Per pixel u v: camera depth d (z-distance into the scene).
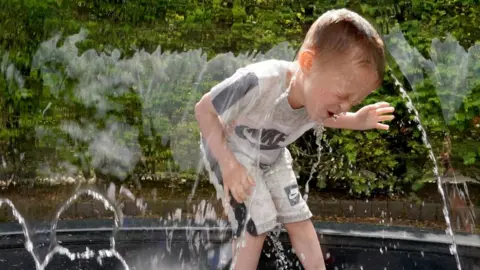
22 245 2.21
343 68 1.61
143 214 3.16
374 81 1.65
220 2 3.58
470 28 3.32
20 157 3.48
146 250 2.24
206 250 2.25
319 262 1.92
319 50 1.65
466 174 3.36
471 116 3.22
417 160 3.38
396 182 3.46
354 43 1.61
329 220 3.25
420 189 3.54
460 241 2.13
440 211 3.33
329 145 3.38
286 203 1.91
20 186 3.43
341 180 3.53
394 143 3.41
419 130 3.28
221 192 1.91
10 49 3.37
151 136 3.40
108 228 2.29
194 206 3.15
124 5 3.48
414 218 3.35
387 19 3.32
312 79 1.67
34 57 3.38
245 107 1.77
